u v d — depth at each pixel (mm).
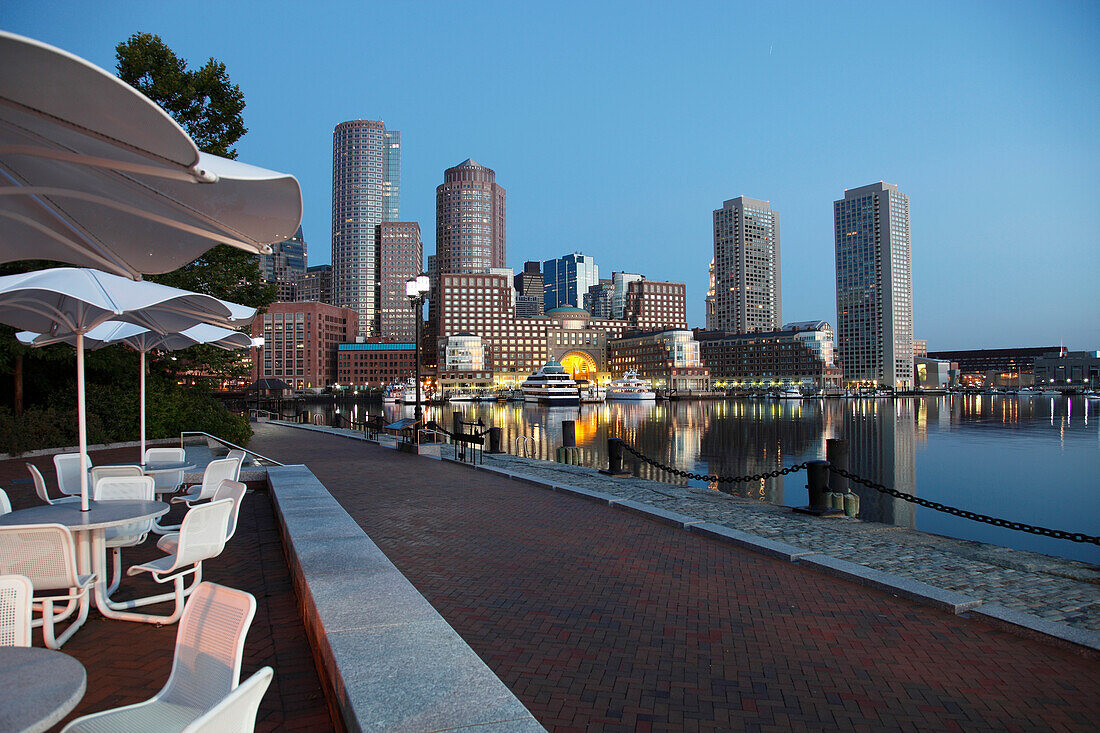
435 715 3082
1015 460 46562
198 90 22812
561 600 6492
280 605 6137
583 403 167125
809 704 4395
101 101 2617
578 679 4727
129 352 23641
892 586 6785
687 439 65562
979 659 5160
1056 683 4754
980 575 7707
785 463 45156
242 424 24625
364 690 3332
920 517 27375
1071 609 6473
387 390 167625
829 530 10305
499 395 196125
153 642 5223
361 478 15508
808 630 5742
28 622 3320
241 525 9883
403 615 4484
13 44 2297
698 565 7844
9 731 2307
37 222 3865
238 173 3189
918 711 4316
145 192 3477
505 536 9328
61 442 20438
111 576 7273
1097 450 51812
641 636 5562
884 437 66438
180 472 10633
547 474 17094
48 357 19875
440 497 12734
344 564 5781
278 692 4324
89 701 4168
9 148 2953
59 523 5406
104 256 4449
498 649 5246
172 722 2877
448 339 199875
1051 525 25453
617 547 8727
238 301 24125
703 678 4770
